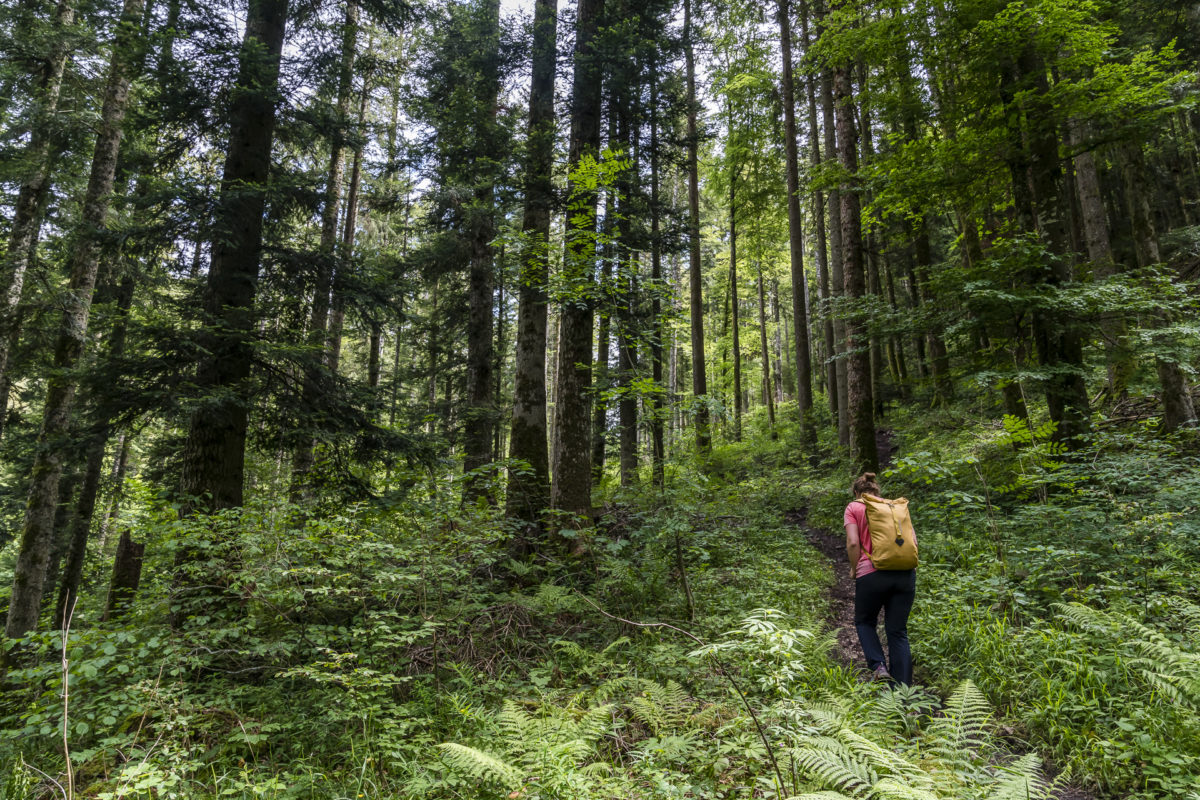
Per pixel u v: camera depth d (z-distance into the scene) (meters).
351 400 8.51
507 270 7.01
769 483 14.38
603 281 6.21
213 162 9.73
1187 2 11.31
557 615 6.11
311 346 7.29
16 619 9.16
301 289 8.77
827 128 16.64
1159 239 12.67
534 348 8.52
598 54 8.49
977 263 7.58
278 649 4.54
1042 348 7.62
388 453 8.55
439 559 5.59
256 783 3.48
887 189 8.82
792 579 7.33
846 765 2.54
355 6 9.86
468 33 11.63
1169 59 7.09
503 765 2.81
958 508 7.52
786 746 3.01
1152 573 4.74
